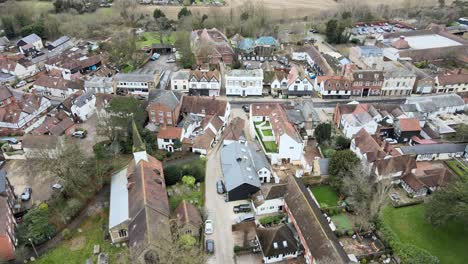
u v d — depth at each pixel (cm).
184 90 12550
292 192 7325
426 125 10500
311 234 6350
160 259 5794
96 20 19175
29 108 10581
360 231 7019
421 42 16400
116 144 9025
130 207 6850
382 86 12394
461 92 12900
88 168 7969
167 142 9331
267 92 12744
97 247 6606
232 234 7019
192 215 6912
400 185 8375
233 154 8606
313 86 13175
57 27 17712
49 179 8375
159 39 17762
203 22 18562
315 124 10331
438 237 6962
